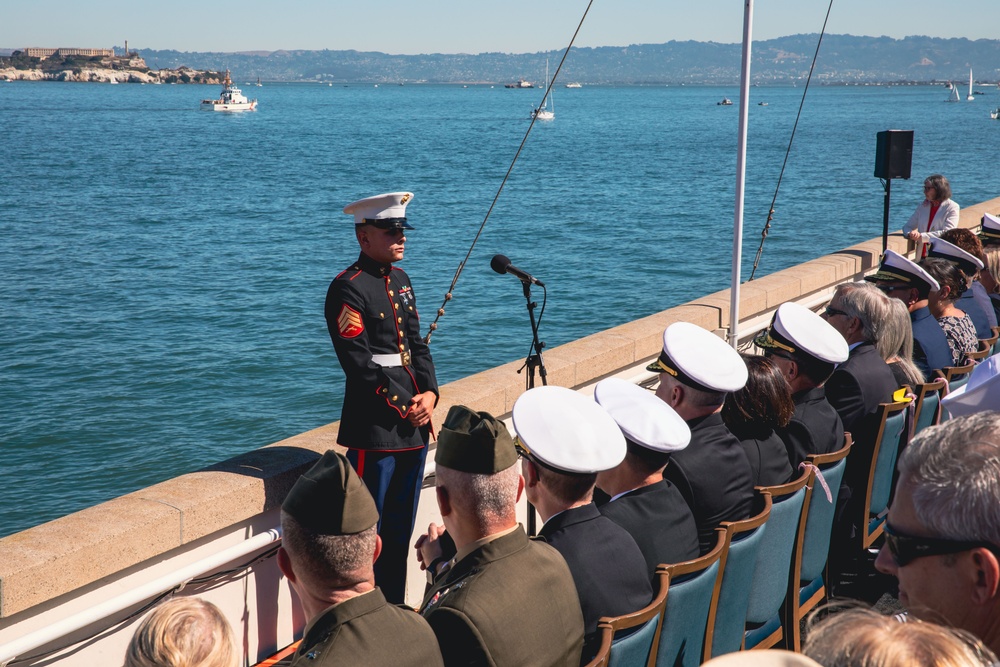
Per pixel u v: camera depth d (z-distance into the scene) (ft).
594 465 9.63
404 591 14.23
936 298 18.75
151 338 83.82
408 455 13.85
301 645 8.07
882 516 15.81
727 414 12.48
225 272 112.27
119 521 11.07
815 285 26.58
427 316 91.35
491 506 8.91
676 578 9.42
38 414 65.57
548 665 8.64
